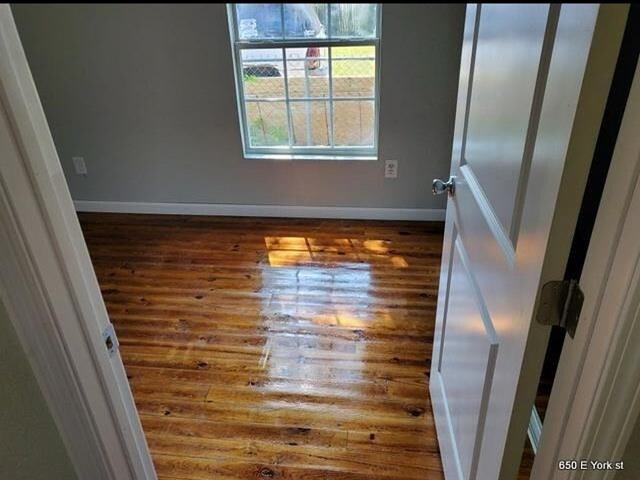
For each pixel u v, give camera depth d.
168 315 2.43
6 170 0.66
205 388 1.97
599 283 0.67
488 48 1.01
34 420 0.87
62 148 3.41
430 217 3.30
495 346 0.98
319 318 2.37
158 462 1.67
